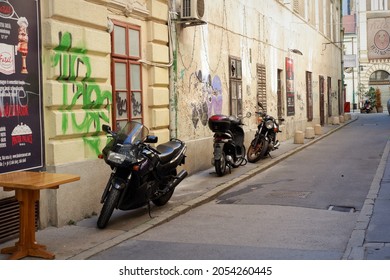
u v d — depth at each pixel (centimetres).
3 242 657
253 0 1683
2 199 655
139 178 751
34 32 712
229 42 1455
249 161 1380
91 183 801
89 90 809
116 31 907
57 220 731
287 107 2144
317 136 2272
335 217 802
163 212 825
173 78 1098
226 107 1431
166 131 1080
